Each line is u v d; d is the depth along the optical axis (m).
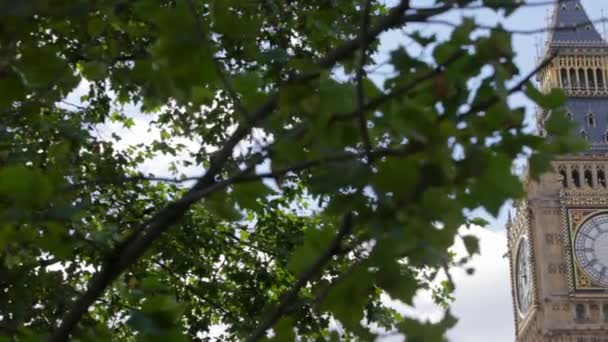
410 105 4.72
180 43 4.82
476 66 4.88
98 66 6.70
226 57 14.45
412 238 4.58
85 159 19.92
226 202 5.96
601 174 98.44
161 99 5.61
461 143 5.00
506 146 5.05
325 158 4.81
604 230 96.38
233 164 7.15
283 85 5.02
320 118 4.93
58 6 5.21
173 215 6.02
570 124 5.08
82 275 16.92
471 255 4.73
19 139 15.80
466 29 5.04
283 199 22.58
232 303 22.81
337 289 5.02
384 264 4.76
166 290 5.94
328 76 5.09
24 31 5.39
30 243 5.95
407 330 5.12
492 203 4.77
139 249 6.03
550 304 94.81
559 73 103.81
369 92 5.16
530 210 99.00
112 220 19.72
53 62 5.61
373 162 4.79
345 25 8.58
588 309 94.44
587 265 95.56
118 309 18.77
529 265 99.50
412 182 4.56
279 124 5.41
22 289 8.65
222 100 19.30
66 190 5.46
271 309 5.91
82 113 20.08
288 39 13.84
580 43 105.06
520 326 104.50
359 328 5.20
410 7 5.32
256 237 23.50
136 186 21.88
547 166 5.05
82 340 6.30
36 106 6.66
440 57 5.08
